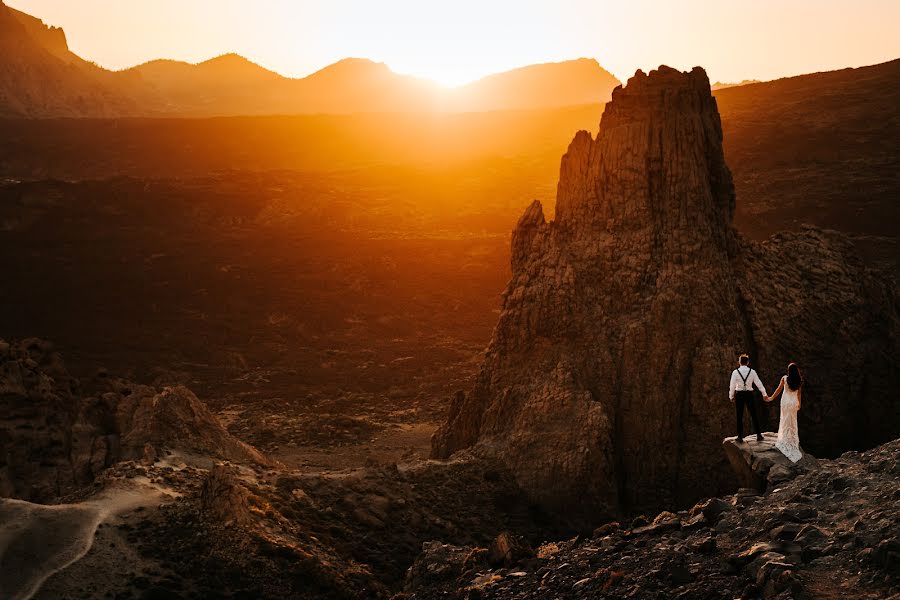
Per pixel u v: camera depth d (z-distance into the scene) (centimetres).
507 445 3212
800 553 1216
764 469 1652
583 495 3017
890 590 1054
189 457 3097
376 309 8775
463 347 7738
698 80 3762
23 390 3544
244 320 8519
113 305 8888
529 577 1526
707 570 1277
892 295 3953
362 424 5359
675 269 3431
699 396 3212
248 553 2148
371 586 2212
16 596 1905
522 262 3816
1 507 2198
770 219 10850
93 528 2188
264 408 5944
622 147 3647
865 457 1564
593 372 3347
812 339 3603
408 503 2847
